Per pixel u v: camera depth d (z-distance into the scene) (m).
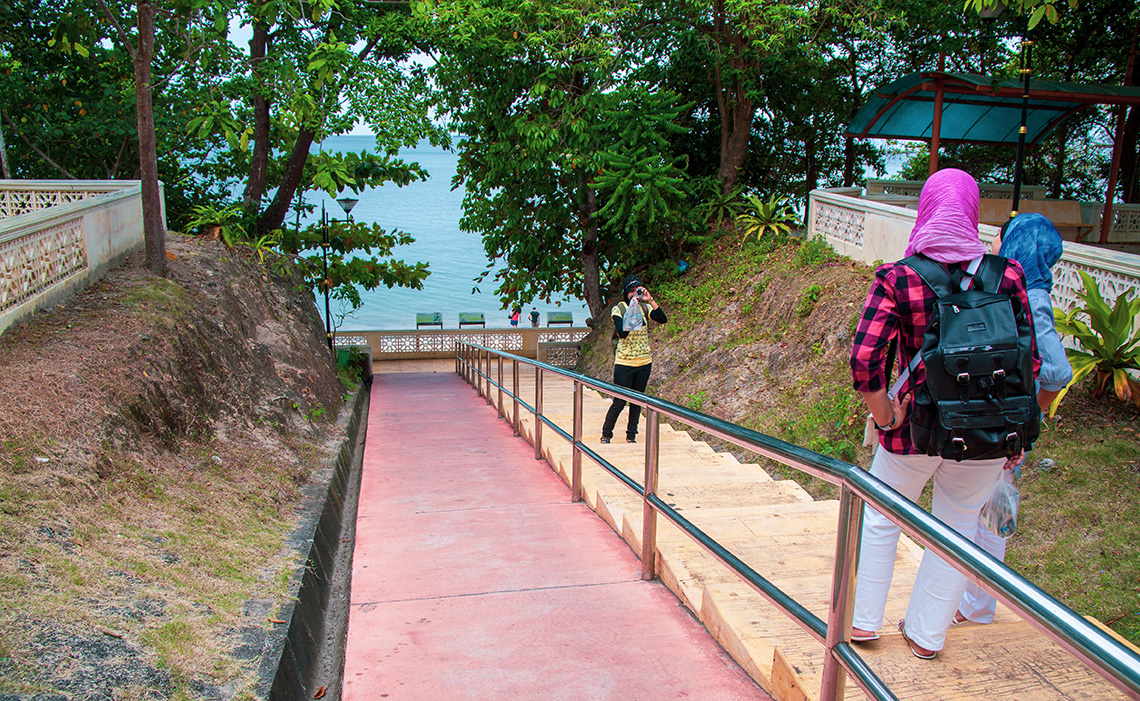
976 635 2.30
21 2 12.66
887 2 14.14
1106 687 1.62
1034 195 16.39
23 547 3.51
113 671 2.74
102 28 12.41
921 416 2.32
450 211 118.56
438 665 2.93
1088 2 15.70
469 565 4.12
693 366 12.63
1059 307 7.23
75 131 13.61
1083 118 18.23
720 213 15.80
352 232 19.98
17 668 2.56
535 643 3.11
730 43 15.84
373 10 14.40
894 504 1.83
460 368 18.62
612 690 2.72
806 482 8.02
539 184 17.31
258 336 10.45
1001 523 2.63
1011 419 2.20
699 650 3.02
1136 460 5.83
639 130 14.92
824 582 3.29
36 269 6.76
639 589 3.71
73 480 4.38
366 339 22.50
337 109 12.52
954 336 2.20
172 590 3.64
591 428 8.27
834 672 2.17
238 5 10.98
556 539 4.58
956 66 17.00
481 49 14.44
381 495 6.04
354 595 3.69
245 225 15.16
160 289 8.16
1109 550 5.22
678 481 5.68
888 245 10.52
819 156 20.23
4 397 4.82
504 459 7.43
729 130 17.91
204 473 5.88
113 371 5.88
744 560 3.54
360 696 2.71
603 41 14.45
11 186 9.92
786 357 10.60
